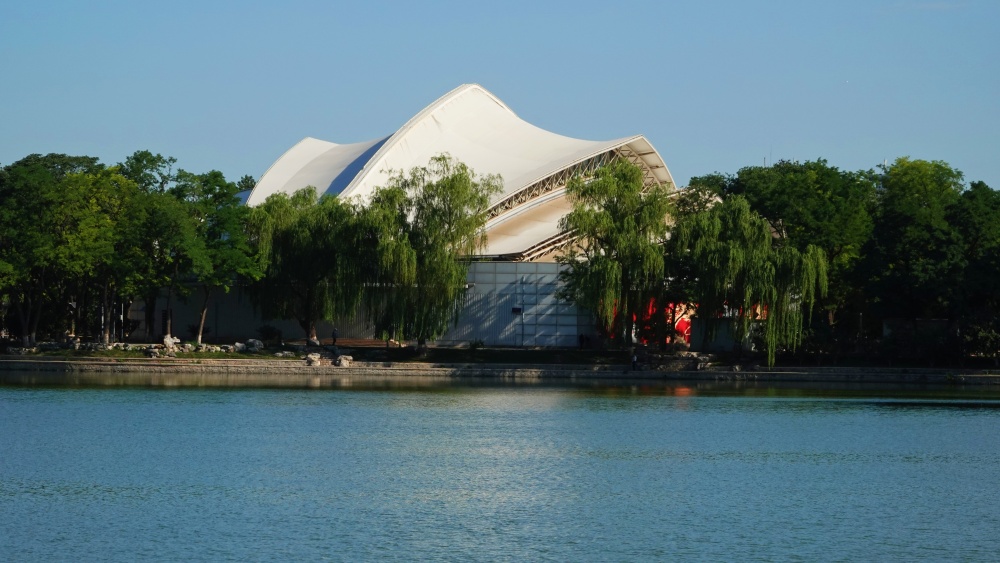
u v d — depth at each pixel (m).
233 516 38.25
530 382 86.94
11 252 92.81
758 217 92.38
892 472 47.41
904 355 92.62
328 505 40.06
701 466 48.53
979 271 91.19
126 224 96.62
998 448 53.75
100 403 68.00
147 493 41.75
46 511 38.75
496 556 33.75
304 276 98.00
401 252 91.12
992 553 34.41
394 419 62.19
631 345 96.62
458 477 45.38
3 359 90.44
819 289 94.06
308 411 65.38
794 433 58.34
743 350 98.62
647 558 33.69
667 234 96.06
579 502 41.06
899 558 33.88
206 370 90.44
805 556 34.03
